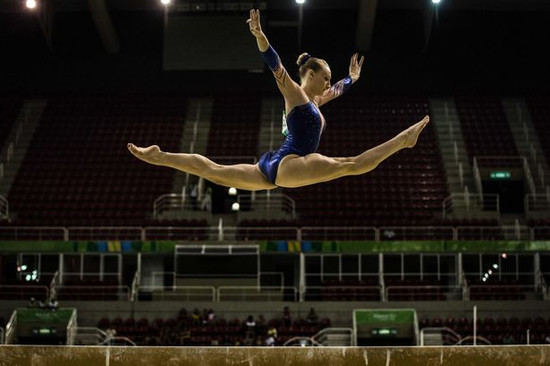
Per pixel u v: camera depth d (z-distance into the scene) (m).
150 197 35.91
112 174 37.44
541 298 31.59
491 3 42.50
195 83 43.22
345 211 34.78
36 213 35.03
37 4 41.50
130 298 31.58
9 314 30.64
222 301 31.53
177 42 42.31
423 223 33.72
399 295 31.27
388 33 43.28
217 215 34.97
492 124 40.72
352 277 33.97
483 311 30.62
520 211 37.84
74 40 43.53
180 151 39.03
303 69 8.95
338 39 42.88
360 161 8.12
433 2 37.66
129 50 43.41
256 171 8.58
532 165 38.03
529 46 43.22
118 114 41.53
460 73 42.97
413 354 8.92
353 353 8.91
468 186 36.66
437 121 40.75
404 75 42.88
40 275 33.00
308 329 29.02
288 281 34.25
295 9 42.47
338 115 40.94
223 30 42.38
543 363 8.83
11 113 41.78
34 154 38.97
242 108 41.97
